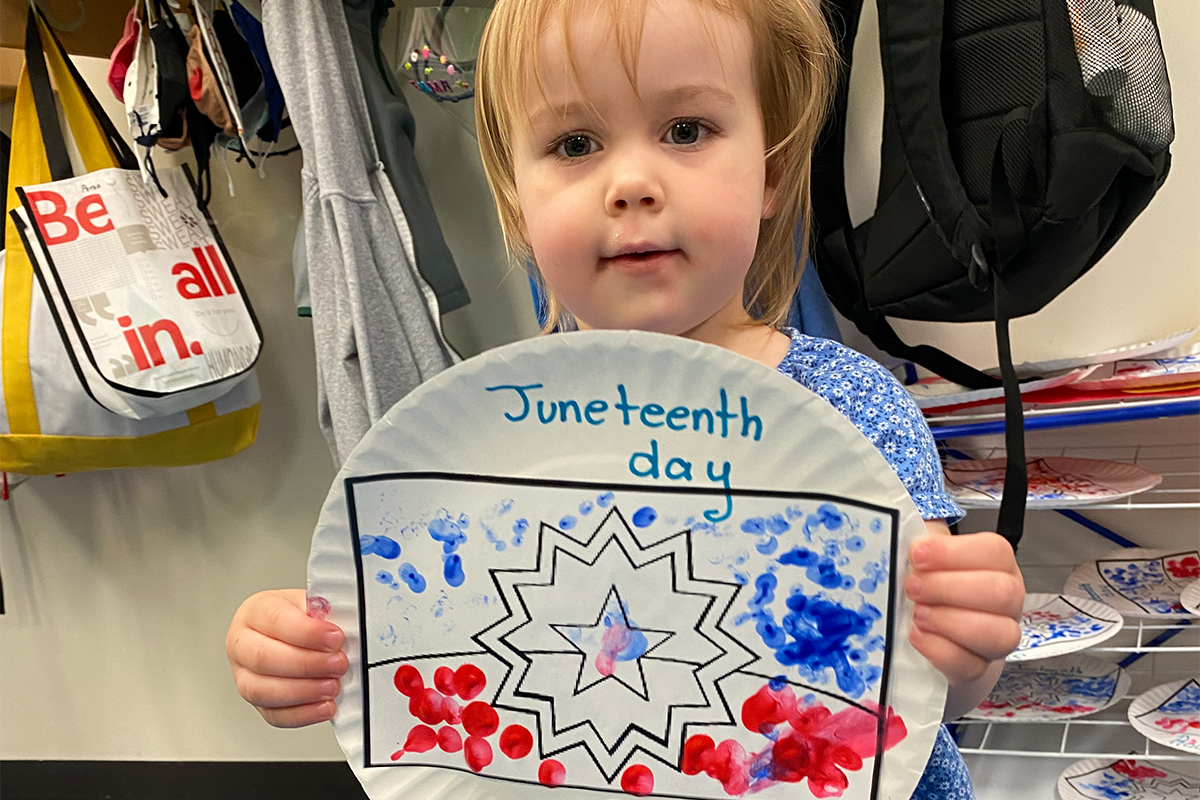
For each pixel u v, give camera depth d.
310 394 1.37
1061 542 1.09
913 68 0.79
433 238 1.08
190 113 1.09
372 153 1.00
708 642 0.41
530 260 0.66
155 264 1.05
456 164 1.22
